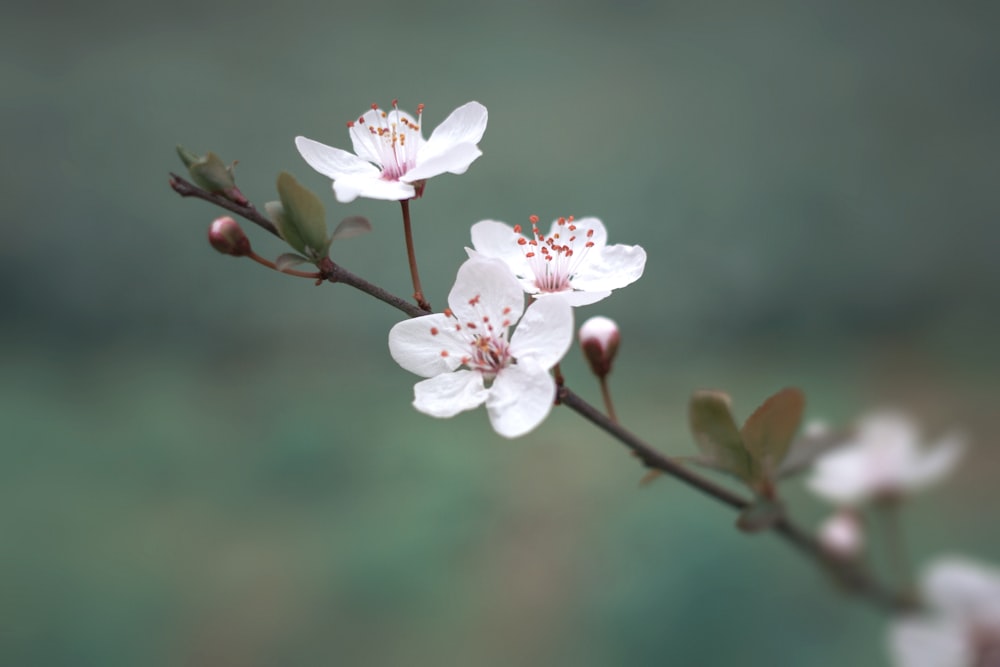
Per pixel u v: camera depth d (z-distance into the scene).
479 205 0.86
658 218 0.89
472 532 0.58
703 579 0.51
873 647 0.47
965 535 0.53
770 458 0.34
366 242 0.84
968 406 0.74
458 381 0.32
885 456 0.37
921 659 0.35
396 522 0.59
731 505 0.34
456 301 0.32
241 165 0.91
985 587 0.35
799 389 0.33
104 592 0.56
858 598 0.35
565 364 0.75
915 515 0.54
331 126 0.93
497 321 0.32
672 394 0.74
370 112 0.33
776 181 0.90
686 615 0.51
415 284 0.33
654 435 0.66
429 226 0.85
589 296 0.33
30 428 0.68
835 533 0.35
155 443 0.68
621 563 0.54
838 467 0.37
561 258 0.33
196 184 0.33
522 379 0.32
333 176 0.33
